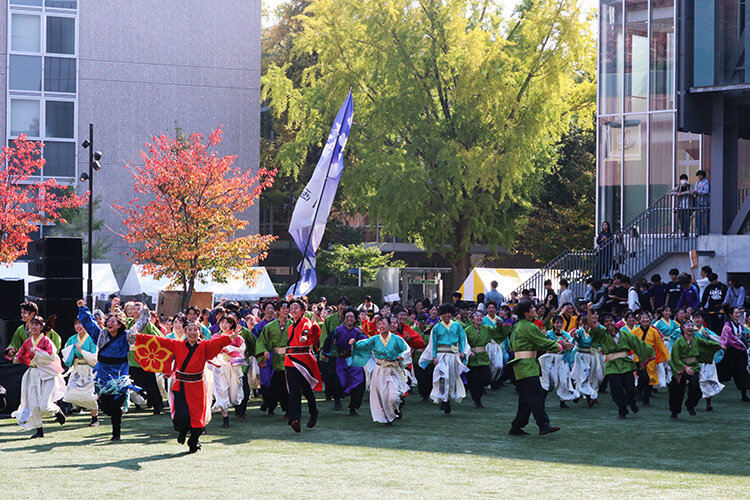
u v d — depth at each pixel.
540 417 12.56
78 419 14.87
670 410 15.32
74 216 35.38
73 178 37.91
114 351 12.45
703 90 24.66
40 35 39.12
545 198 49.06
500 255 61.00
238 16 42.34
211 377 12.33
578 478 9.46
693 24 25.03
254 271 32.03
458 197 38.12
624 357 14.90
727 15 24.42
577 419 14.74
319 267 49.09
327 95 40.38
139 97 40.72
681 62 24.89
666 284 22.42
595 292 23.61
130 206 40.25
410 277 45.62
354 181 39.31
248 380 14.77
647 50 28.61
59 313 16.27
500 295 24.23
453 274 41.94
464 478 9.45
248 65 42.50
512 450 11.39
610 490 8.84
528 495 8.59
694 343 15.04
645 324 16.34
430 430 13.30
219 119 42.03
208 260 30.84
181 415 11.20
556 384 16.59
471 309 21.14
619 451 11.31
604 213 29.59
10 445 12.03
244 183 32.22
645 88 28.67
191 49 41.62
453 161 37.62
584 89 40.84
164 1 41.19
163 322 17.38
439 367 15.34
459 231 41.31
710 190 25.44
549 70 37.66
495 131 38.38
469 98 37.94
